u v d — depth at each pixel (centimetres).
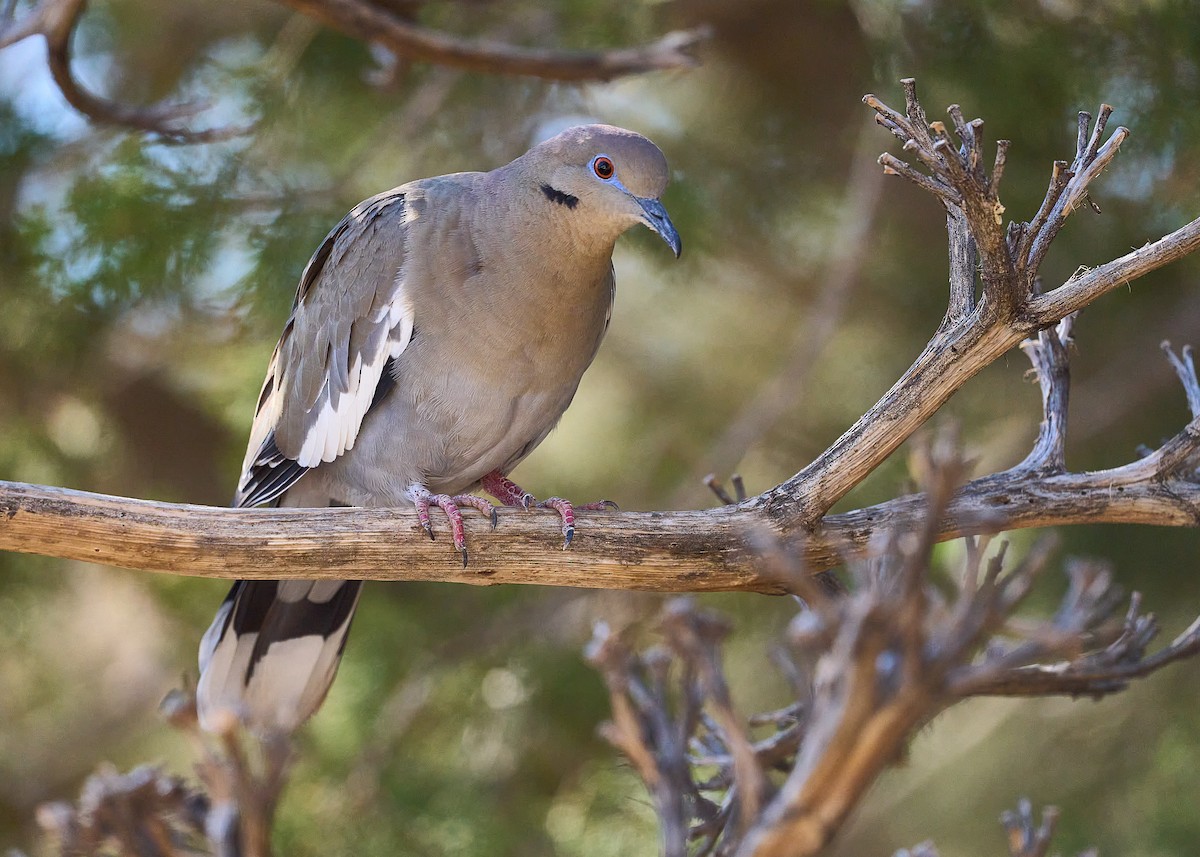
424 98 1208
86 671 1441
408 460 773
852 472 620
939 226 1236
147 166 1100
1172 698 1189
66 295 1089
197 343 1235
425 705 1140
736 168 1255
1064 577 1123
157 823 398
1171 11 1052
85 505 621
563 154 754
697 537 641
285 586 798
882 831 1284
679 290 1397
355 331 780
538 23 1197
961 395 1212
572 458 1357
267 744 367
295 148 1206
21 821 1325
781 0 1168
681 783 397
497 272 750
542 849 1088
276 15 1282
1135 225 1093
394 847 1071
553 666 1131
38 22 909
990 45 1082
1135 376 1188
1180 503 629
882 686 329
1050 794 1222
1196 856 1118
